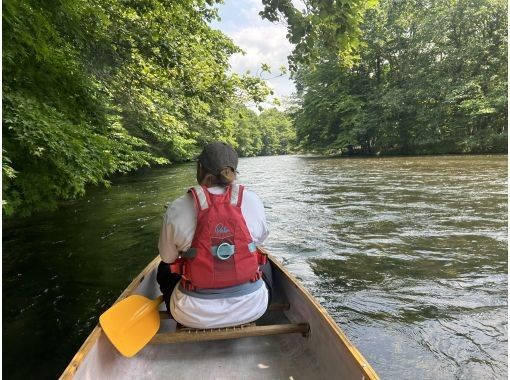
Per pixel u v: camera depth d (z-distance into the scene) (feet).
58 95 15.56
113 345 6.55
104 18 16.92
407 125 98.02
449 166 55.01
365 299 12.14
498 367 8.75
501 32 81.76
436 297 12.13
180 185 42.22
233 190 6.73
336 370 6.07
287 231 20.66
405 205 26.63
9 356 9.31
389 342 9.77
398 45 96.78
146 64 25.59
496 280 13.24
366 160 80.89
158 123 31.60
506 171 44.98
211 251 6.37
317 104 110.32
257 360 7.08
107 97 24.91
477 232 19.06
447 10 86.53
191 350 7.31
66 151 12.15
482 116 86.43
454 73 88.94
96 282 13.80
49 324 10.80
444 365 8.84
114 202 30.81
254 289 6.82
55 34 13.99
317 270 14.74
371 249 17.07
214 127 36.22
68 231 21.09
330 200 30.27
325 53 16.03
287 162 91.86
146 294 8.95
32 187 13.08
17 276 14.42
